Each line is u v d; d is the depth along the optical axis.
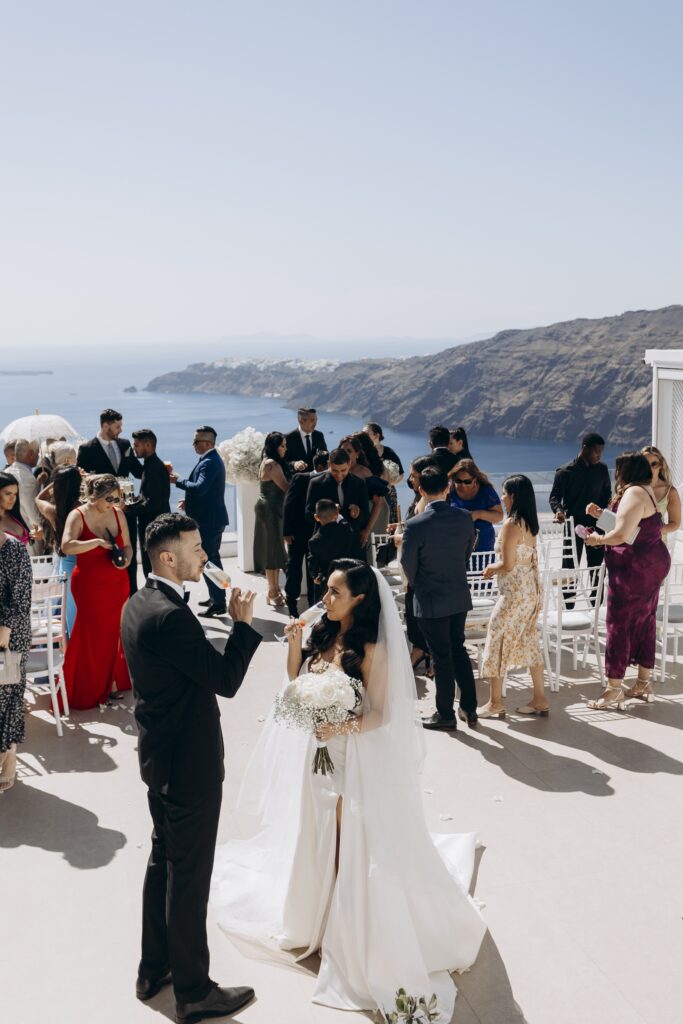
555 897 3.97
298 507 7.88
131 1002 3.34
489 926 3.76
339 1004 3.31
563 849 4.37
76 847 4.44
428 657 6.99
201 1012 3.22
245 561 10.41
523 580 5.93
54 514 7.07
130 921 3.83
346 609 3.45
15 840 4.51
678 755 5.45
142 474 8.50
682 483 10.67
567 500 8.32
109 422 8.40
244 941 3.70
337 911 3.35
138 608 3.18
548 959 3.55
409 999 3.11
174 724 3.14
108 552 6.19
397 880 3.30
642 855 4.31
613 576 6.18
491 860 4.27
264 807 3.99
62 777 5.25
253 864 4.18
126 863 4.29
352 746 3.33
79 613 6.21
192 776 3.15
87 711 6.32
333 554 6.90
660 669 7.09
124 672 6.57
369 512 7.62
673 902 3.92
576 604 7.88
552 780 5.14
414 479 6.97
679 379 10.42
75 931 3.76
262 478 8.74
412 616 6.83
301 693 3.23
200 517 8.49
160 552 3.19
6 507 5.00
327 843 3.46
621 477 6.16
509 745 5.65
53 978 3.46
